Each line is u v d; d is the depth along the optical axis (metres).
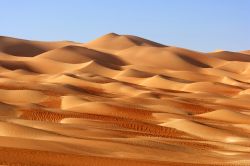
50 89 90.62
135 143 37.72
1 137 32.69
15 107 61.19
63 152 29.66
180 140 45.09
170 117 66.31
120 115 66.69
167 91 112.62
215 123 63.22
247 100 98.62
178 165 27.89
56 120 58.53
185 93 109.44
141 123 55.50
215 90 123.06
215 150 41.06
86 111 67.44
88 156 27.56
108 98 86.38
